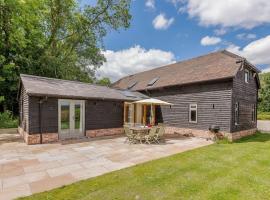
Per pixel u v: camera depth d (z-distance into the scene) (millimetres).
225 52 15133
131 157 7473
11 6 14961
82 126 11867
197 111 13211
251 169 6184
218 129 11664
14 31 16078
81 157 7379
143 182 5016
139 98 15328
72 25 21469
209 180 5230
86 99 11789
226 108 11656
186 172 5828
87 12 21656
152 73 20859
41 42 19156
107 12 21641
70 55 23391
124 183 4934
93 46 23984
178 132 14414
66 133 11125
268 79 33969
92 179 5172
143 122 15016
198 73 14102
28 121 9672
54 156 7469
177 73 16516
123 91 16266
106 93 13688
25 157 7289
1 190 4457
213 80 11992
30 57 18547
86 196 4199
